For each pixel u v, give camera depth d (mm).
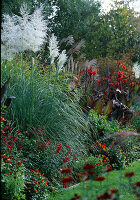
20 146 3770
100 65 12469
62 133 4656
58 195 3406
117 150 5043
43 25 4957
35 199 3182
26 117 4523
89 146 5258
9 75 4758
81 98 6352
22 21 4762
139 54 17484
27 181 3258
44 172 3887
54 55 5641
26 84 4758
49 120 4656
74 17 20141
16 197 2844
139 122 7734
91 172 1735
